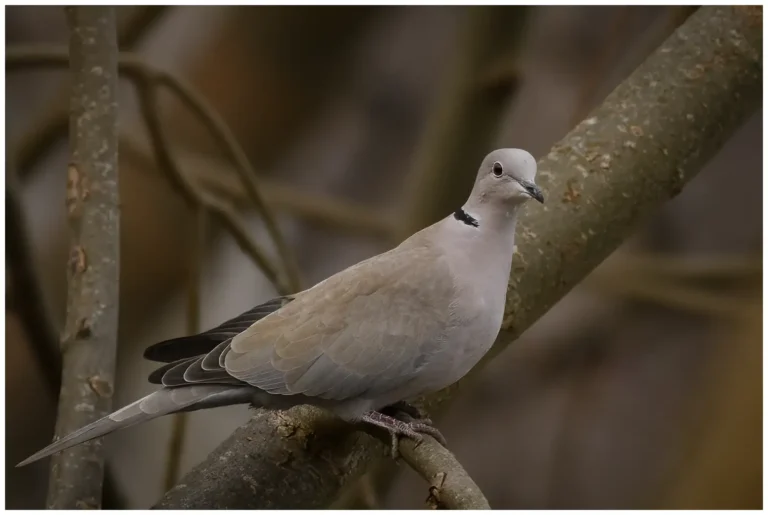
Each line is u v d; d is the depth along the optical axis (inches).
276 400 263.0
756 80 309.6
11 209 313.0
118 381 514.3
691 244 567.8
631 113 301.7
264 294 540.4
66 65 357.7
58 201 508.4
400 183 571.2
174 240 507.8
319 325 263.7
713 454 454.6
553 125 562.6
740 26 310.5
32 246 319.9
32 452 515.5
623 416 578.9
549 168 296.5
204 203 358.9
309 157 555.2
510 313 283.3
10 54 352.5
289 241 573.0
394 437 251.1
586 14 561.9
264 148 529.0
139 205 498.3
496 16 363.6
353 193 570.3
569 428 580.1
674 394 576.7
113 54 294.0
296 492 258.1
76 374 267.6
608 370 589.0
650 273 496.1
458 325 263.4
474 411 600.1
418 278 266.1
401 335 262.4
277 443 259.9
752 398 450.9
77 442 244.7
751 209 561.0
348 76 546.0
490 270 267.1
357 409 262.7
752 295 497.7
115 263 279.4
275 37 511.5
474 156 378.9
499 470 586.2
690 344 583.5
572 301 592.4
